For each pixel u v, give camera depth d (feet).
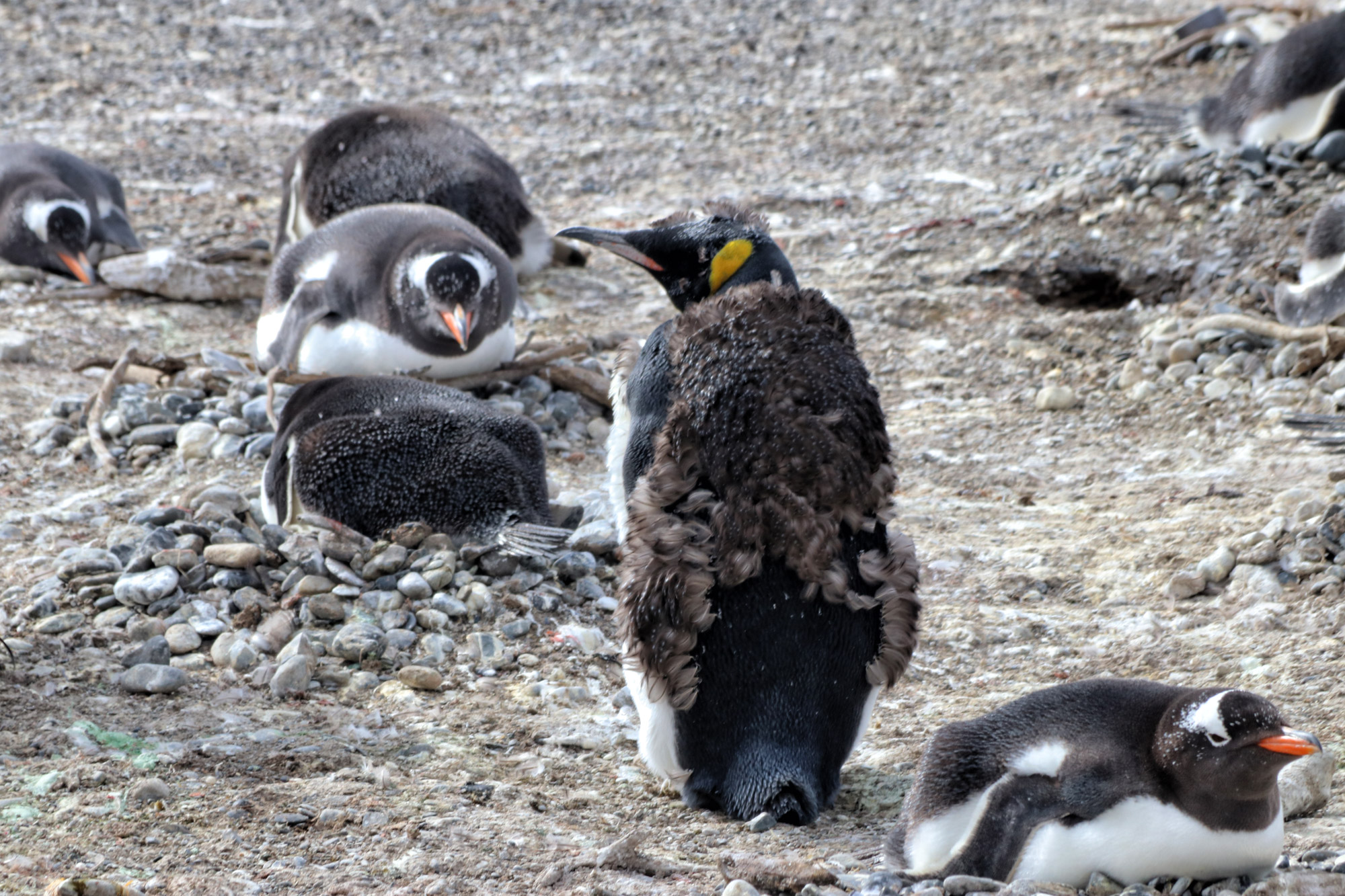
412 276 45.21
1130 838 19.03
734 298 25.00
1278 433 46.09
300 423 36.96
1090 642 33.81
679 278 29.81
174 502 39.27
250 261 65.46
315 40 110.83
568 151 86.69
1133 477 44.73
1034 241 65.00
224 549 33.88
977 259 65.31
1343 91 63.10
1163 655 32.68
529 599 34.14
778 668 23.94
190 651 31.27
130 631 31.50
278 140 88.28
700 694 24.16
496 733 28.40
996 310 60.23
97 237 63.41
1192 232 62.03
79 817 22.86
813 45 109.09
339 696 30.01
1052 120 87.76
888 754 27.86
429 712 29.27
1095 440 48.34
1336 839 22.29
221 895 20.15
